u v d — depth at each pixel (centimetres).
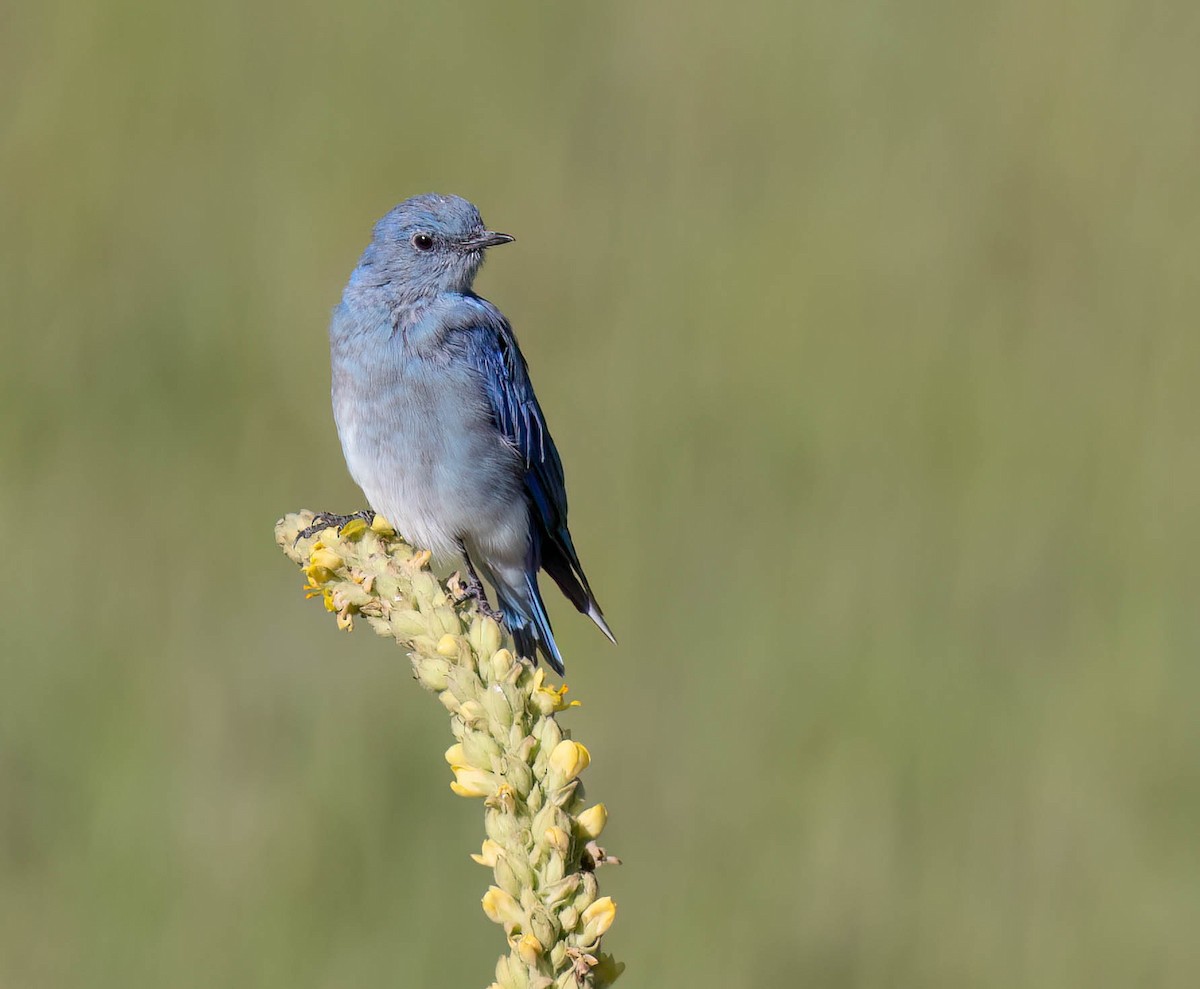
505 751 659
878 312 2048
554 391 1967
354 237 2098
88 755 1581
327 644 1709
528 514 1284
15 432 1864
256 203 2103
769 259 2075
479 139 2173
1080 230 2142
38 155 2092
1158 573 1820
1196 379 2028
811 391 1967
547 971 616
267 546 1817
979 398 1972
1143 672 1728
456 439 1235
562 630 1747
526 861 632
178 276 2028
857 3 2264
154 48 2192
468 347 1248
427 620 727
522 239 2105
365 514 1202
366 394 1246
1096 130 2194
